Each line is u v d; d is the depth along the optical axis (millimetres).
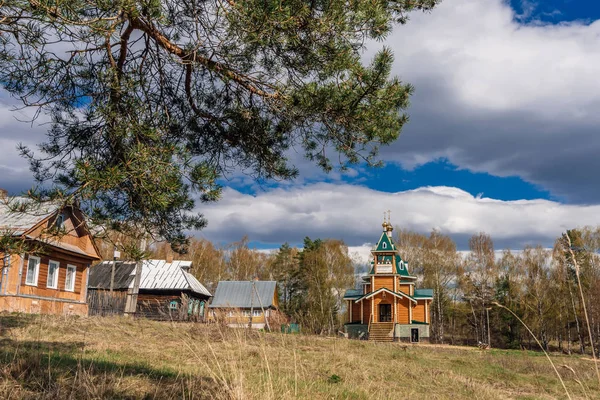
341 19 5773
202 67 6273
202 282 58812
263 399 5871
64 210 5164
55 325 14570
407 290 46719
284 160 7219
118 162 5797
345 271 59469
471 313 56344
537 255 47281
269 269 68562
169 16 5973
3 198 4848
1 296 20750
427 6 6426
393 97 6359
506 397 11812
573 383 14883
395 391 9812
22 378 6254
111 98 5895
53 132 6266
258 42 5656
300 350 14742
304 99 6223
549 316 45562
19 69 5809
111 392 6086
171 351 11312
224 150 7176
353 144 6746
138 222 6289
